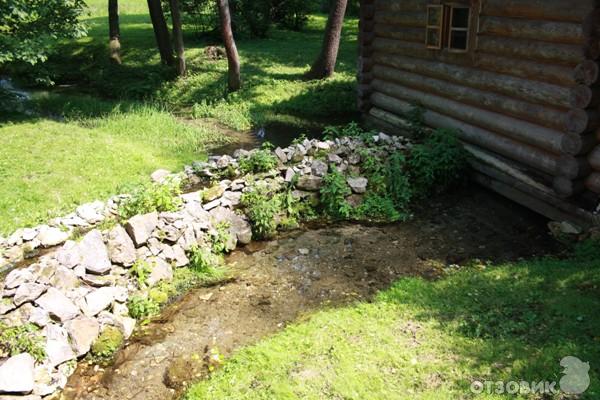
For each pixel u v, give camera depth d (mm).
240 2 21266
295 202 7941
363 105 12523
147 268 6004
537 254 6707
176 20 15766
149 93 15641
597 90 6496
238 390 4445
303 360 4715
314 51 19578
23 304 4938
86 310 5254
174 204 6855
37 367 4621
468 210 8133
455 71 9164
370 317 5352
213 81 15867
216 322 5609
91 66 18656
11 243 6672
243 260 6867
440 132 9000
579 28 6648
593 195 7023
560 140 7168
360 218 7953
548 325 4941
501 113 8352
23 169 8555
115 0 17094
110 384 4770
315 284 6262
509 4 7727
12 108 12570
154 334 5438
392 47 11078
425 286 5906
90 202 7676
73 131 10758
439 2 9250
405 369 4492
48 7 11820
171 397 4598
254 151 8188
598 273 5820
